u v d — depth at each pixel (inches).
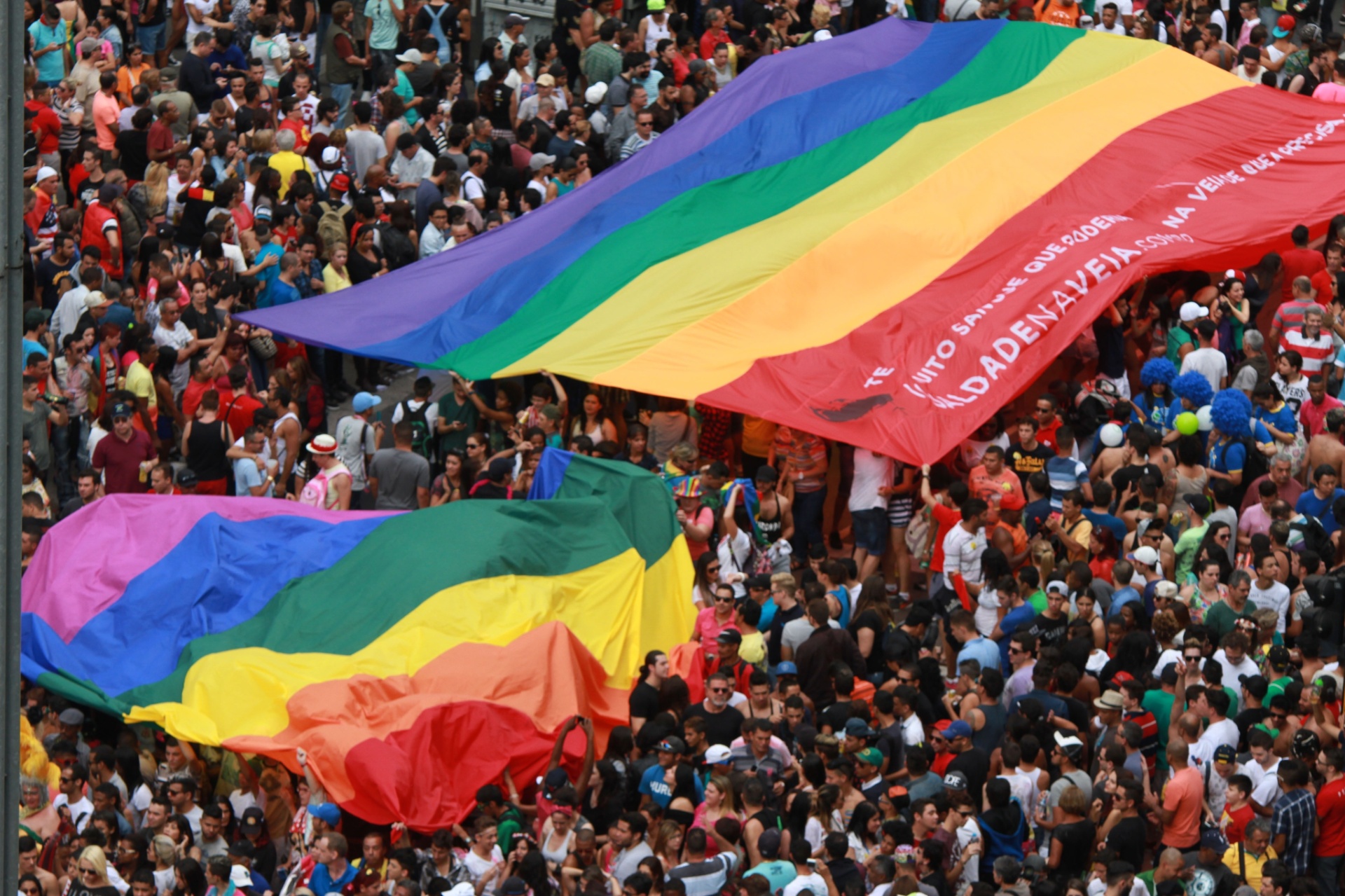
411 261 2317.9
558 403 2018.9
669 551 1764.3
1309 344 2022.6
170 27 2913.4
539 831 1381.6
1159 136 2369.6
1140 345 2192.4
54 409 1920.5
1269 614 1560.0
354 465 1968.5
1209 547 1684.3
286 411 1947.6
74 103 2479.1
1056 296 2044.8
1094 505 1755.7
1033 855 1298.0
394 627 1577.3
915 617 1604.3
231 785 1499.8
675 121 2620.6
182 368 2069.4
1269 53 2891.2
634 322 2048.5
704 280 2100.1
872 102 2448.3
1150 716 1462.8
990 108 2422.5
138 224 2257.6
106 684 1553.9
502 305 2133.4
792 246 2138.3
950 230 2156.7
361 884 1316.4
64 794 1434.5
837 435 1834.4
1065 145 2321.6
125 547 1704.0
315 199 2266.2
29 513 1774.1
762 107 2443.4
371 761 1412.4
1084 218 2190.0
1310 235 2258.9
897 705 1461.6
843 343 1975.9
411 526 1686.8
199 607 1620.3
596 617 1660.9
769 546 1836.9
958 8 2999.5
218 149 2356.1
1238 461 1855.3
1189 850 1369.3
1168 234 2185.0
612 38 2699.3
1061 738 1396.4
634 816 1316.4
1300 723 1445.6
